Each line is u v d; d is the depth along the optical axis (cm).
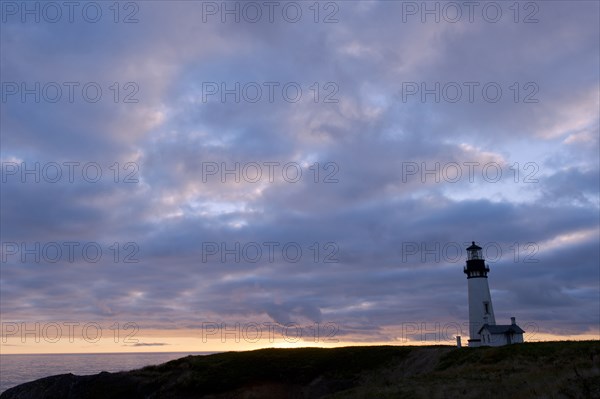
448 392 3325
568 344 4656
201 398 5434
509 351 4794
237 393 5456
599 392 2553
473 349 5356
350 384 5456
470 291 8050
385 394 3612
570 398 2564
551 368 3700
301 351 6378
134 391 5738
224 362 6097
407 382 4175
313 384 5562
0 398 6003
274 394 5447
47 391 5938
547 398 2611
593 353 4047
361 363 5803
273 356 6194
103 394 5734
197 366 6041
